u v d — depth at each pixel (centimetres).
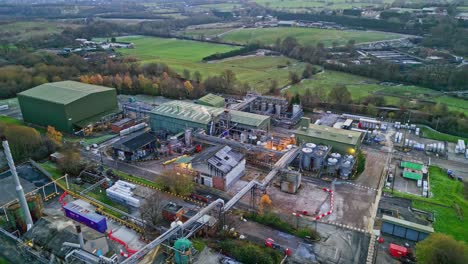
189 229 5941
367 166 8525
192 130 9644
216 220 6181
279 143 9200
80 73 16412
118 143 9000
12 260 5572
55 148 9225
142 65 17075
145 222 6291
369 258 5566
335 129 9056
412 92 14062
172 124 10188
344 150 8375
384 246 5841
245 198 7225
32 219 6397
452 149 9494
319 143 8638
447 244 4997
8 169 8356
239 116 10231
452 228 6222
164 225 6334
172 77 15300
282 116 11394
